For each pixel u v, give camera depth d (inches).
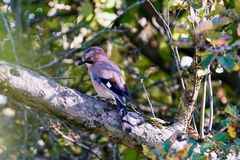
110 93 395.9
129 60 566.9
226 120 308.0
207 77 373.7
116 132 343.6
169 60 555.5
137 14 549.3
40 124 484.1
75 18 520.1
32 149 479.5
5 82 327.6
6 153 449.1
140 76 508.1
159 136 343.0
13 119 489.7
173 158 304.5
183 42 282.5
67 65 526.0
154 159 312.5
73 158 490.9
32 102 337.4
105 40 546.0
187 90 351.3
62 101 337.7
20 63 422.6
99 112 342.0
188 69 352.2
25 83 332.2
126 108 343.9
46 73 464.1
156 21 559.2
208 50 287.6
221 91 542.0
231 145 305.9
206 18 332.2
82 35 508.1
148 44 580.4
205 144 304.5
